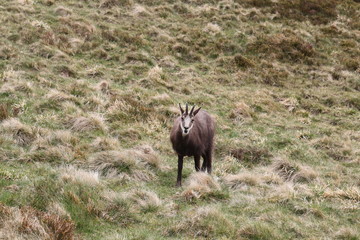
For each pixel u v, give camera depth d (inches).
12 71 1681.8
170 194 1015.6
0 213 692.1
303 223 863.1
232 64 2297.0
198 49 2428.6
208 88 2007.9
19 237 629.6
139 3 2871.6
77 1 2753.4
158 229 789.2
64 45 2132.1
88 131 1354.6
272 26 2763.3
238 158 1397.6
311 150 1494.8
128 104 1598.2
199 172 1099.3
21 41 2049.7
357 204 976.9
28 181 904.9
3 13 2305.6
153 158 1198.3
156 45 2358.5
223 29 2679.6
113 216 808.9
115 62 2116.1
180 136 1070.4
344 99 2053.4
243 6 3034.0
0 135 1199.6
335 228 855.7
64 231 665.6
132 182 1050.1
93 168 1087.6
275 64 2363.4
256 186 1106.7
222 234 775.1
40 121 1354.6
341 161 1477.6
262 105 1893.5
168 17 2746.1
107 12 2642.7
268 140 1553.9
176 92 1915.6
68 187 853.8
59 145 1183.6
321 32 2817.4
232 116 1728.6
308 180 1227.2
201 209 839.1
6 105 1412.4
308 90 2154.3
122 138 1364.4
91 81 1844.2
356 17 3095.5
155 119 1547.7
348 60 2466.8
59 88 1646.2
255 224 800.3
